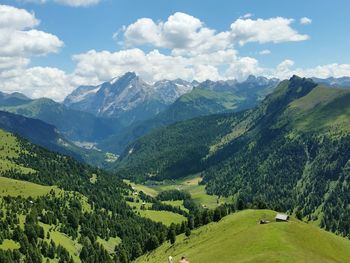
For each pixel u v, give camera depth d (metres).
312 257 150.75
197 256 174.00
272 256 146.38
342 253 172.25
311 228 181.88
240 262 147.00
